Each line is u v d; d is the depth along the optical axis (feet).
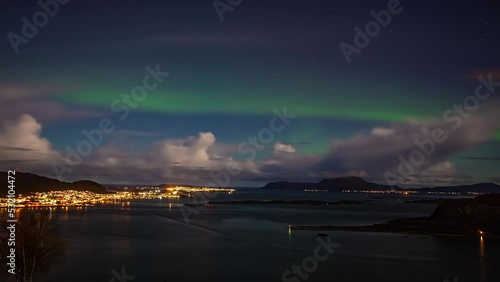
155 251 252.21
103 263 207.21
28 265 117.60
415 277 183.21
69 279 170.50
